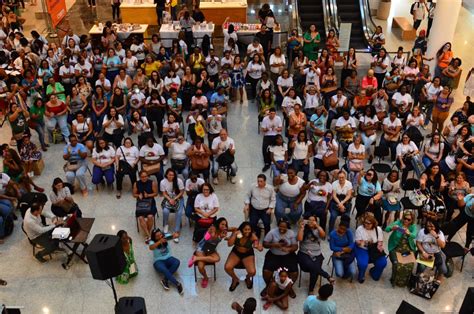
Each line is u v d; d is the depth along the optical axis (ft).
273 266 22.43
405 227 23.02
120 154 29.48
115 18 56.44
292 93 34.94
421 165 29.53
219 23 53.42
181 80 38.47
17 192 27.12
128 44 43.47
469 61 48.65
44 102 35.19
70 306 22.45
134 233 26.71
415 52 41.45
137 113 32.60
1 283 23.50
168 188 26.05
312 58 44.19
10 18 49.42
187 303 22.61
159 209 28.32
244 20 53.31
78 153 29.22
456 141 30.48
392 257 23.24
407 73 38.93
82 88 36.09
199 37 47.19
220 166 29.96
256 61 39.45
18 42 44.24
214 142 30.01
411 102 35.32
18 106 33.50
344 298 22.91
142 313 15.01
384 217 27.71
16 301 22.66
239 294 23.04
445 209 25.79
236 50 43.24
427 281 22.90
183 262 24.79
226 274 24.21
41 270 24.40
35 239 23.88
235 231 22.63
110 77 39.81
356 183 28.63
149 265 24.66
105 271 15.44
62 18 54.49
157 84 36.55
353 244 23.25
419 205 25.71
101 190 30.25
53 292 23.16
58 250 25.12
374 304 22.65
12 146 34.73
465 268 24.82
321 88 37.88
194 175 26.07
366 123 33.19
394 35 55.47
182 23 47.52
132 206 28.94
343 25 41.14
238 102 40.75
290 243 22.38
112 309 22.30
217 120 32.83
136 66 39.78
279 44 47.98
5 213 25.98
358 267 23.66
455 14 40.93
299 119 32.42
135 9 54.13
